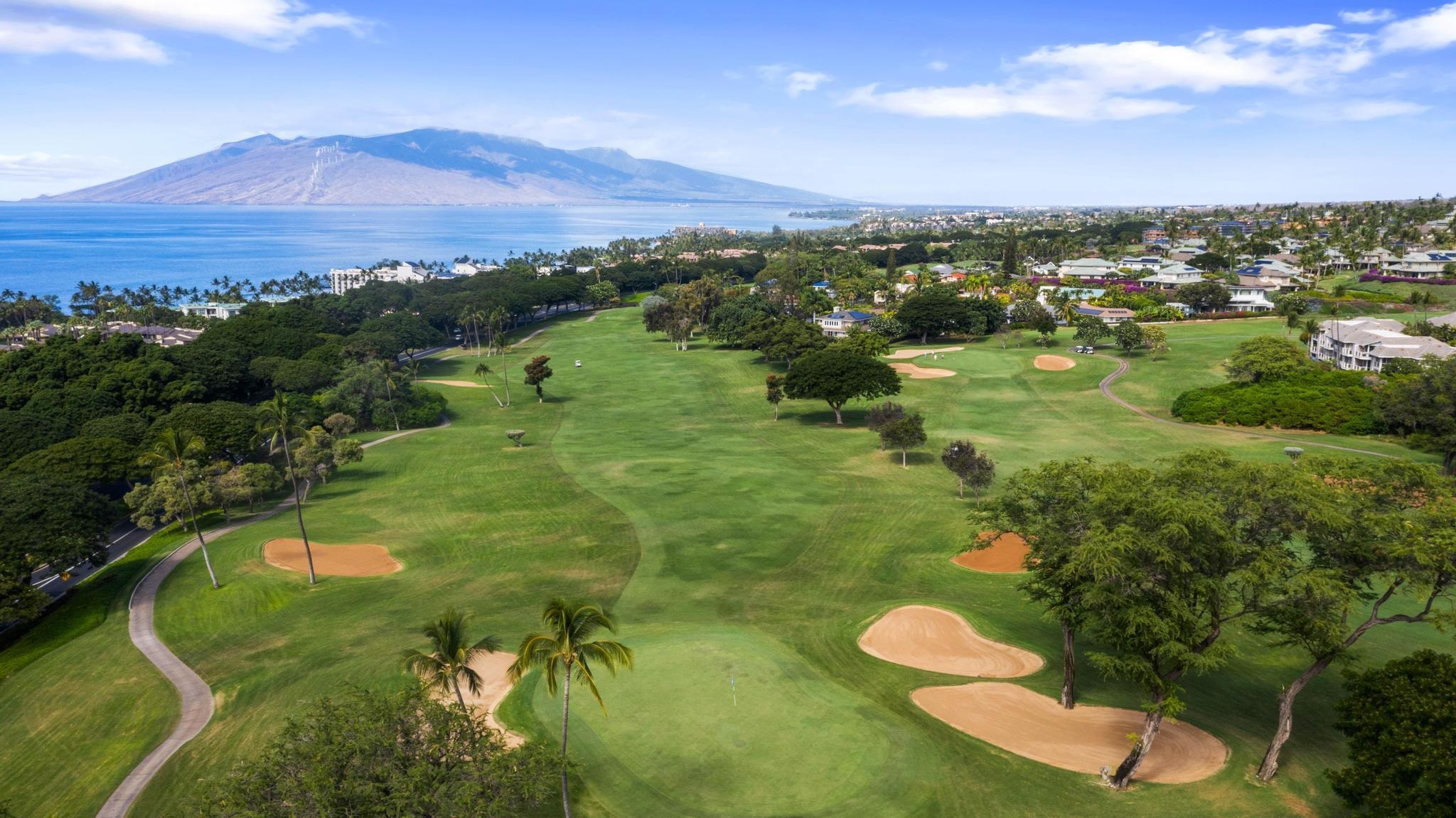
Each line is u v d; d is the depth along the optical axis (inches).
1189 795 1400.1
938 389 5664.4
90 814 1449.3
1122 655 1555.1
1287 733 1414.9
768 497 3395.7
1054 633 2089.1
